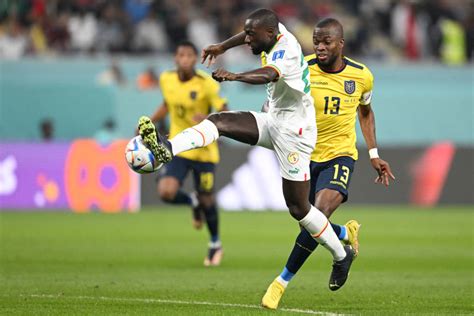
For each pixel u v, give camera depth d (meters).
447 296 31.61
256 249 49.16
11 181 75.81
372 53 99.06
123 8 96.56
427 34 101.31
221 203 76.81
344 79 30.91
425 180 79.56
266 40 26.20
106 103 83.81
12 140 79.88
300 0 101.94
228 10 98.62
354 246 30.28
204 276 37.53
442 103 88.88
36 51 92.00
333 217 68.62
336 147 31.08
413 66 92.25
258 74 25.22
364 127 32.50
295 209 27.70
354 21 102.06
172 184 44.16
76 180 75.75
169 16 96.44
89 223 63.69
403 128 88.50
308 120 27.08
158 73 87.44
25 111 83.88
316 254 47.50
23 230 57.94
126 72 87.81
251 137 27.38
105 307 27.95
